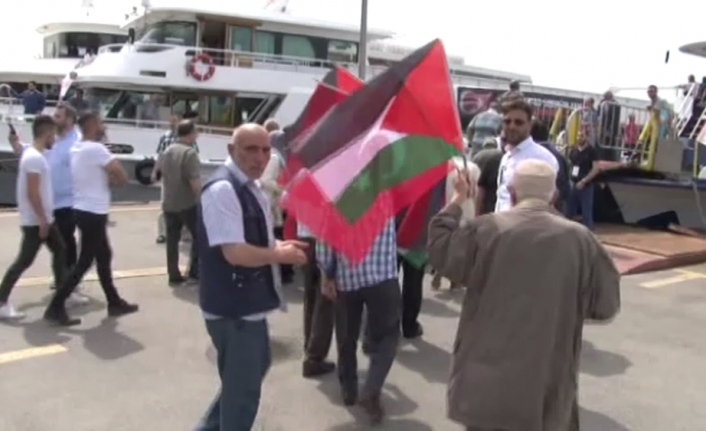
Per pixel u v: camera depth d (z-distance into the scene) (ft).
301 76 56.24
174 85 53.26
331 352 18.79
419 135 12.83
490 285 10.07
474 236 10.32
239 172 10.97
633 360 19.19
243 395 11.17
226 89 54.29
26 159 19.58
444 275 10.55
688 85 47.32
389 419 14.67
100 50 63.72
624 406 15.97
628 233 37.83
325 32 60.49
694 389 17.16
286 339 19.84
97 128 20.12
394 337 14.23
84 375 16.55
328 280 14.39
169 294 23.94
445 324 21.72
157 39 57.41
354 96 12.82
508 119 15.01
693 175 40.34
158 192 53.01
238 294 10.93
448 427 14.33
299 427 14.16
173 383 16.25
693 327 22.49
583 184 36.83
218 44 57.93
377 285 13.91
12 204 50.39
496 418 9.81
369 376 14.24
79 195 19.85
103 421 14.20
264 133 10.96
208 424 12.18
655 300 25.81
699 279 29.40
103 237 20.31
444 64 12.94
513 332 9.86
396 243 15.31
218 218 10.61
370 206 12.66
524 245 9.95
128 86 53.72
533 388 9.74
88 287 24.49
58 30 75.25
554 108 48.03
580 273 10.02
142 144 53.26
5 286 20.26
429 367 17.87
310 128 13.12
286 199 12.73
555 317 9.84
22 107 62.80
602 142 42.39
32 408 14.66
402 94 12.70
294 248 11.03
